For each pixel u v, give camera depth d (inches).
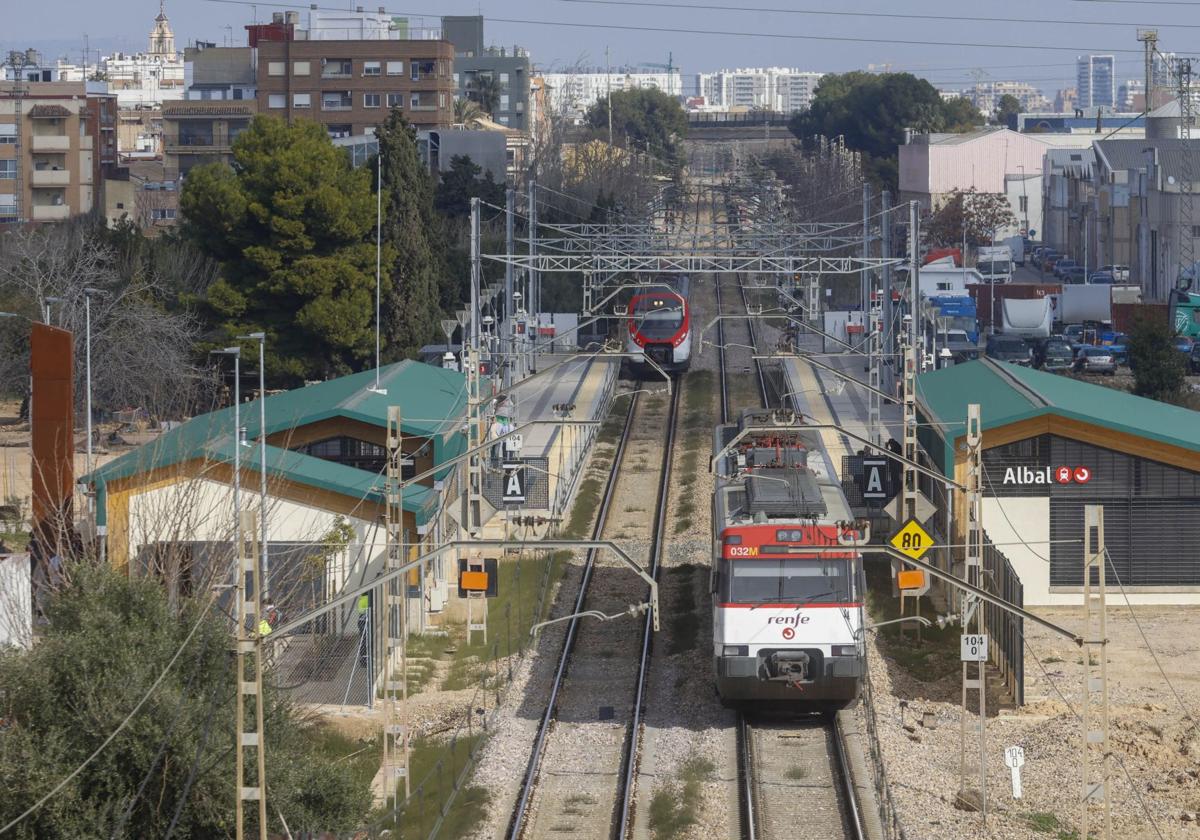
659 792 3297.2
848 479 5383.9
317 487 4350.4
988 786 3321.9
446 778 3393.2
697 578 5300.2
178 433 4995.1
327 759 3292.3
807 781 3348.9
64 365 4495.6
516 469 5310.0
